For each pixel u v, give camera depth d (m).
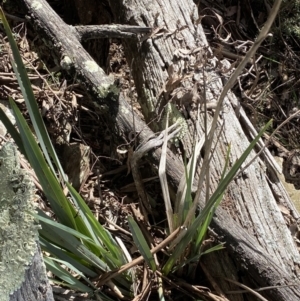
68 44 1.30
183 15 1.39
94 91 1.25
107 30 1.33
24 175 0.83
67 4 1.63
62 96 1.41
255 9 1.77
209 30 1.68
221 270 1.14
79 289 1.07
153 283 1.14
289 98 1.62
